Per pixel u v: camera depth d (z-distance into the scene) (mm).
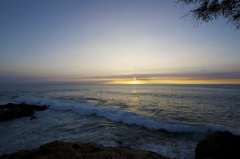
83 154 3168
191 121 9859
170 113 12492
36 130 7879
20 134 7180
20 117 11211
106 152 3182
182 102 19125
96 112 12445
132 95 29859
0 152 5074
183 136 7188
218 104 17266
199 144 4633
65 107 15102
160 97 25484
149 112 12969
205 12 3377
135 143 6203
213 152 4031
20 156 3232
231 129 7633
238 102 18719
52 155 3078
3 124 9258
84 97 26344
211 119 10422
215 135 4609
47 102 18359
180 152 5367
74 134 7258
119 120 10125
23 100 21391
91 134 7285
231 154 3898
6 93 35188
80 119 10555
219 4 3195
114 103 18812
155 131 7934
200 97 24656
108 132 7641
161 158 3664
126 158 3137
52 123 9422
